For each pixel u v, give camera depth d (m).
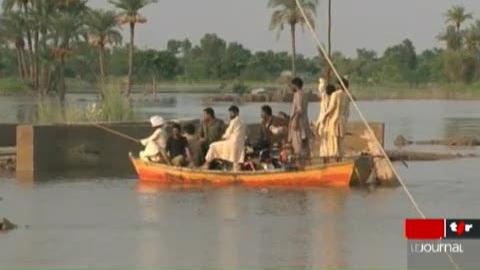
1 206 64.50
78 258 47.78
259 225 56.75
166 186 74.38
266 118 78.31
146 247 50.50
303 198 67.12
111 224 57.31
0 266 46.06
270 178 73.44
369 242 51.72
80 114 102.19
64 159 88.31
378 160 74.88
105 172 85.81
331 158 75.56
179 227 56.16
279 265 46.25
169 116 169.88
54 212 61.81
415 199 67.44
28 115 175.88
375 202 65.50
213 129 78.81
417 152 104.19
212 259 47.59
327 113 76.00
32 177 81.94
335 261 47.12
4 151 96.62
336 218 59.16
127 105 103.94
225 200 66.38
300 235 53.69
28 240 52.44
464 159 99.75
